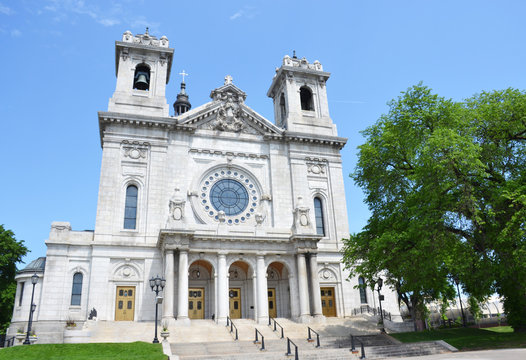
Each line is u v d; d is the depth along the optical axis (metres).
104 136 44.38
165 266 37.12
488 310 65.00
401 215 32.56
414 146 32.78
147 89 50.12
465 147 28.38
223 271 38.75
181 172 45.88
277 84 59.12
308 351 27.86
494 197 28.39
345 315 45.06
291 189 49.44
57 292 38.72
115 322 36.91
